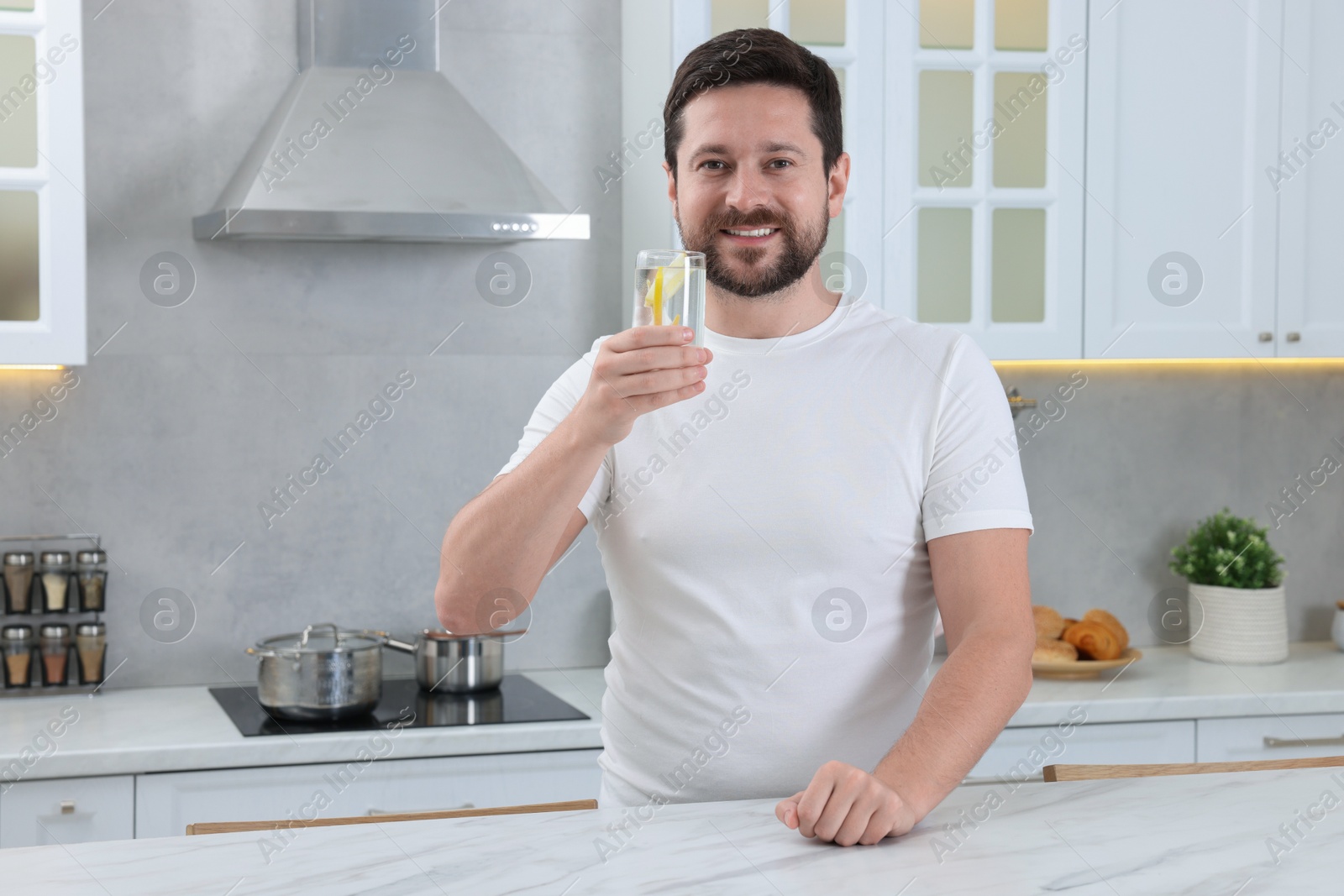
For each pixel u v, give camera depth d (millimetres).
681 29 2178
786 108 1222
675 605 1262
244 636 2410
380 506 2473
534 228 2176
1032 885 842
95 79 2316
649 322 1065
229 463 2398
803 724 1233
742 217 1228
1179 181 2428
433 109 2299
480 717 2125
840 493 1241
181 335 2367
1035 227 2383
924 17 2301
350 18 2332
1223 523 2697
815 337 1302
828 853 916
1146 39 2396
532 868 874
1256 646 2562
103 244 2328
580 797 2092
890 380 1278
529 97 2539
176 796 1943
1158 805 1052
